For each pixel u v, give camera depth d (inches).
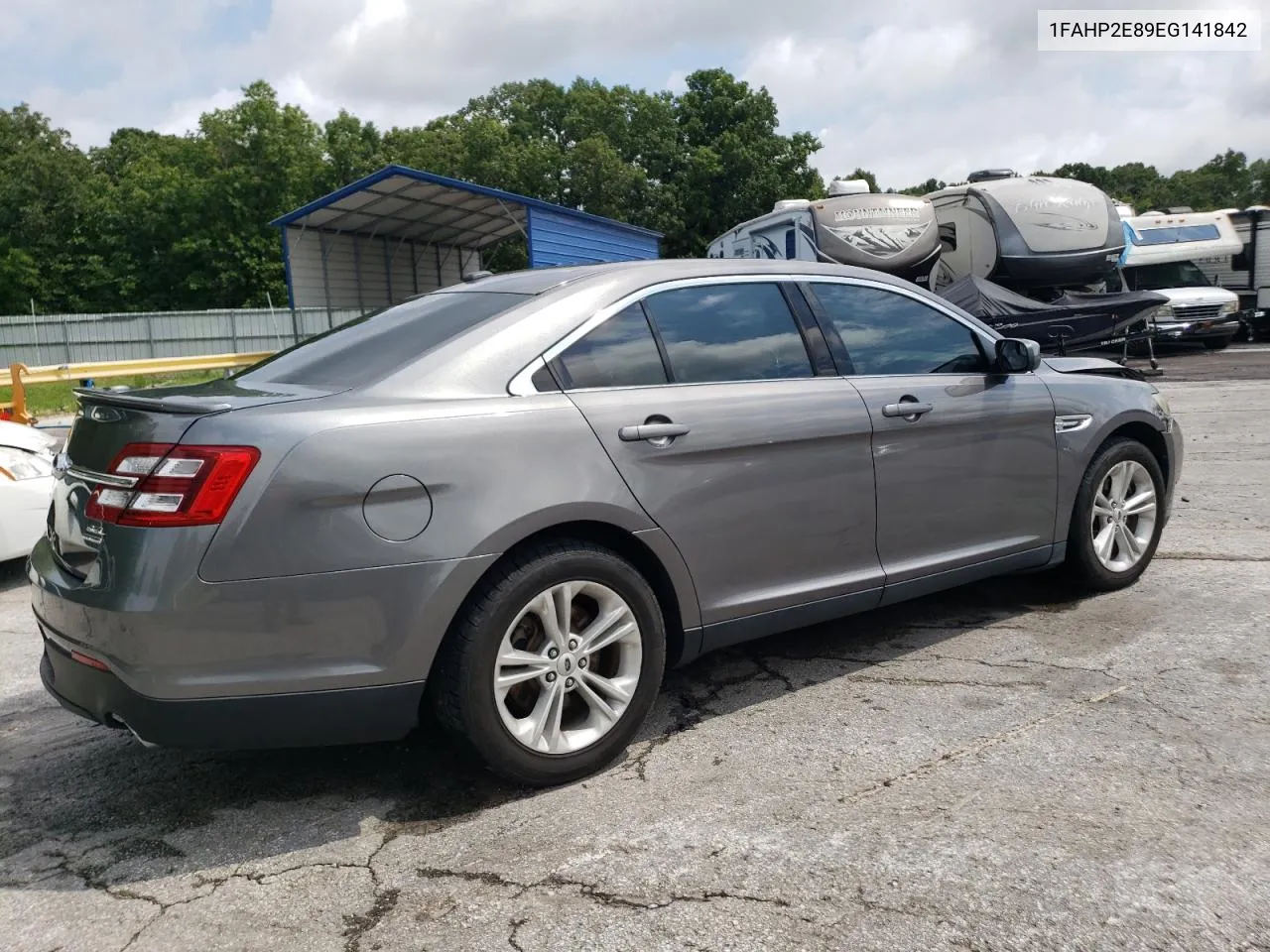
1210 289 823.7
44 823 118.1
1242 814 106.0
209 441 103.1
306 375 125.4
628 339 130.4
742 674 156.0
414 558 107.9
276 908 97.4
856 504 145.3
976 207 620.1
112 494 106.0
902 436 150.2
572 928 91.4
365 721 109.2
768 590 137.8
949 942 86.8
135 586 101.0
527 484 114.3
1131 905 91.0
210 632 101.4
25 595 237.6
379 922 94.1
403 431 109.0
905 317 161.5
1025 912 90.5
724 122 2069.4
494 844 107.6
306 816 116.6
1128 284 859.4
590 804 115.5
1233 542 221.9
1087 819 106.3
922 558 155.0
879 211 577.6
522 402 118.4
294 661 104.6
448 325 127.6
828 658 161.3
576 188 1872.5
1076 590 187.5
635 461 123.5
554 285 132.3
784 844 104.2
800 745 128.8
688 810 112.7
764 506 135.5
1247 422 412.5
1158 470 190.7
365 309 1153.4
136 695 101.9
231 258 1781.5
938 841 103.3
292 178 1768.0
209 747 104.9
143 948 91.7
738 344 140.3
